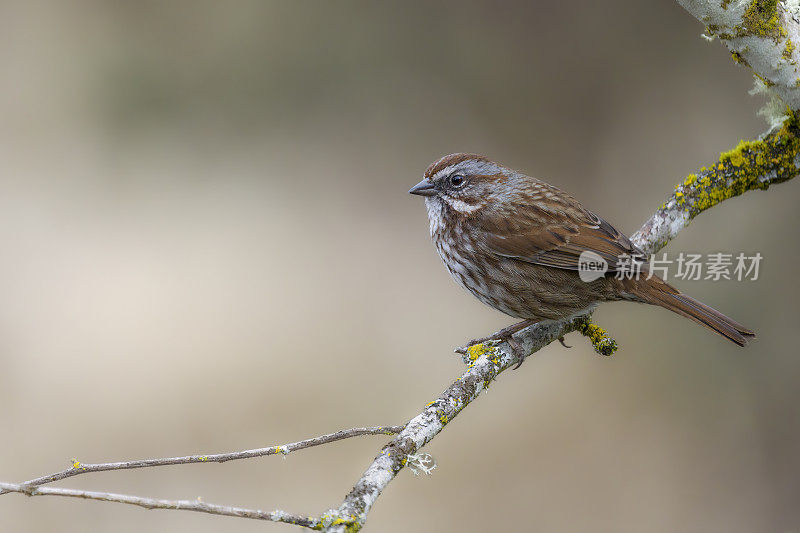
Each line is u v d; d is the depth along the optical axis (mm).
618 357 11781
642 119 13828
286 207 14555
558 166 14211
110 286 13289
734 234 11594
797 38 5922
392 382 12320
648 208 13508
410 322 13023
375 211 14578
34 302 12992
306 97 15023
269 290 13367
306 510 10680
